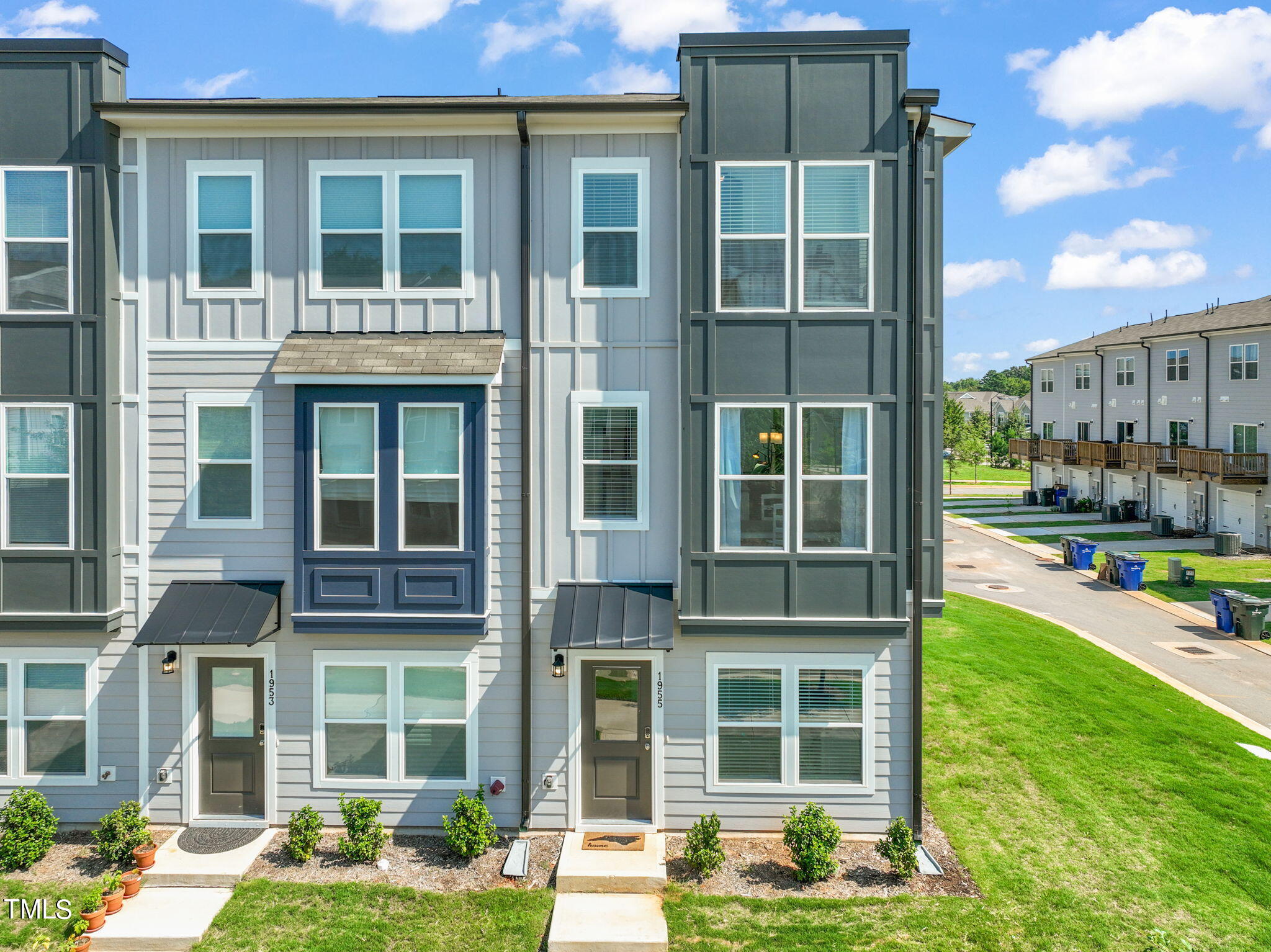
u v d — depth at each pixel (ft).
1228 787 36.83
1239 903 28.50
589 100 31.99
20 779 33.53
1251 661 58.75
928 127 32.91
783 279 32.14
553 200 33.09
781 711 33.04
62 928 26.55
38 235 32.68
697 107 31.99
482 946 26.09
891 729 32.96
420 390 32.37
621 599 32.55
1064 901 28.40
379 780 33.47
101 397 32.65
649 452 33.19
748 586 32.30
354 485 32.71
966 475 226.79
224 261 33.45
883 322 31.89
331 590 32.58
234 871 29.78
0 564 32.78
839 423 32.22
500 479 33.24
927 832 32.94
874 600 32.17
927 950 25.80
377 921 27.14
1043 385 158.40
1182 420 118.93
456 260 33.40
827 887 29.22
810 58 31.81
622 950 25.79
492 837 31.60
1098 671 52.54
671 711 33.09
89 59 32.48
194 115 32.04
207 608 32.27
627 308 33.12
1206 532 111.34
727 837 32.96
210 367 33.37
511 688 33.37
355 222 33.40
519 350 33.19
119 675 33.53
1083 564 91.91
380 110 31.65
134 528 33.53
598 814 33.40
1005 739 40.57
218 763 33.63
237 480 33.50
